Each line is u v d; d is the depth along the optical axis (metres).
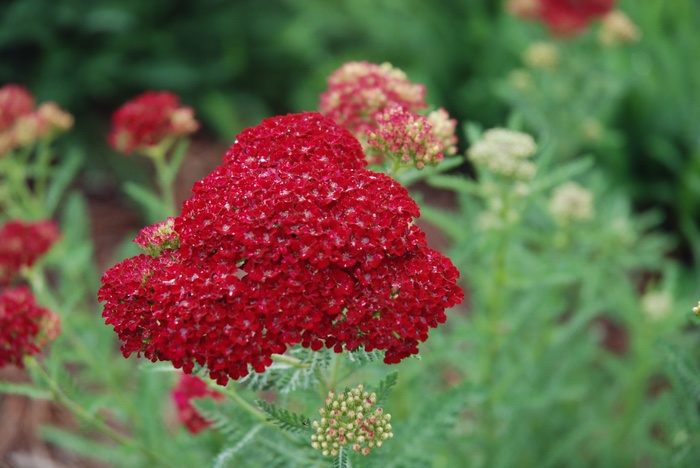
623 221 0.55
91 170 0.80
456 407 0.40
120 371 0.53
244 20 0.91
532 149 0.45
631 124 0.81
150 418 0.47
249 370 0.35
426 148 0.38
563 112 0.63
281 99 0.93
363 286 0.33
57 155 0.80
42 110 0.52
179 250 0.34
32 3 0.83
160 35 0.89
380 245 0.34
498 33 0.89
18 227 0.46
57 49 0.85
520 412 0.52
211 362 0.33
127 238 0.68
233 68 0.90
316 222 0.33
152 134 0.49
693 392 0.39
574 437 0.52
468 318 0.60
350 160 0.36
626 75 0.78
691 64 0.82
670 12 0.89
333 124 0.37
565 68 0.65
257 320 0.33
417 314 0.33
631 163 0.82
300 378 0.35
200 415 0.40
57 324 0.42
